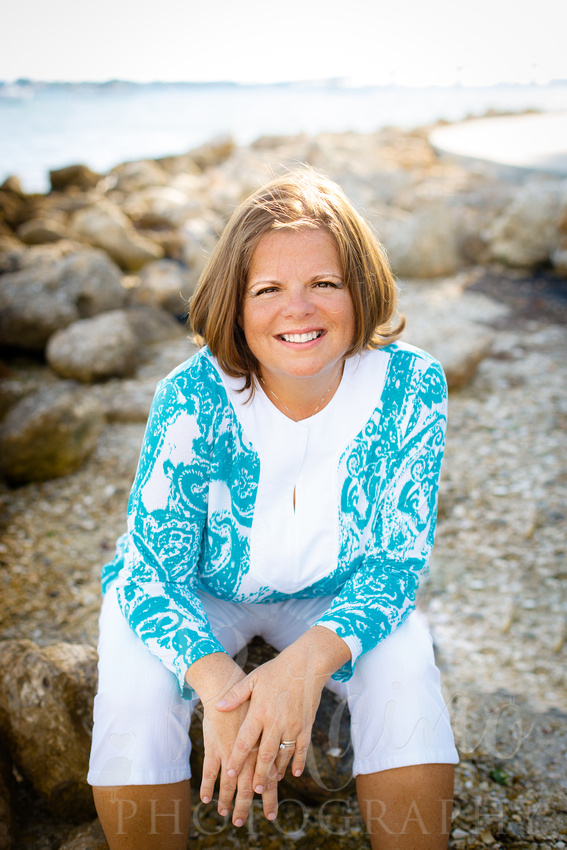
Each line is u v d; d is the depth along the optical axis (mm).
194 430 1385
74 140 30359
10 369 5168
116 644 1411
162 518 1416
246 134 31797
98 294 5719
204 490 1447
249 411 1410
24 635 2488
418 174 13852
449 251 7359
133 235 7926
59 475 3734
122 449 4062
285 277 1281
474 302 6516
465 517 3389
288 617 1633
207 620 1437
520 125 25234
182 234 7789
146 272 6586
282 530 1461
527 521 3314
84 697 1751
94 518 3381
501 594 2832
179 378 1395
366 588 1431
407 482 1471
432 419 1449
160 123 39656
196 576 1557
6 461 3637
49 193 14531
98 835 1515
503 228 7602
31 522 3322
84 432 3861
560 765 1833
